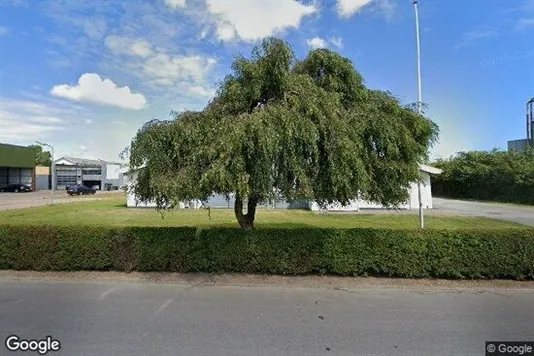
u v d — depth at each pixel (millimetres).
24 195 42969
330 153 6137
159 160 6406
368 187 6551
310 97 6297
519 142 44031
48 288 6012
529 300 5535
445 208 24594
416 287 6223
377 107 7066
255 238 6781
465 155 37594
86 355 3543
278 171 6254
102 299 5430
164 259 6840
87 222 16328
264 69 6441
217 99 6977
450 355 3611
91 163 65000
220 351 3650
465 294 5840
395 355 3602
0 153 46500
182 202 6418
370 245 6699
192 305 5164
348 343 3875
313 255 6711
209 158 6039
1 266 7051
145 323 4418
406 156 7039
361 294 5809
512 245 6531
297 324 4434
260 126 5805
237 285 6273
